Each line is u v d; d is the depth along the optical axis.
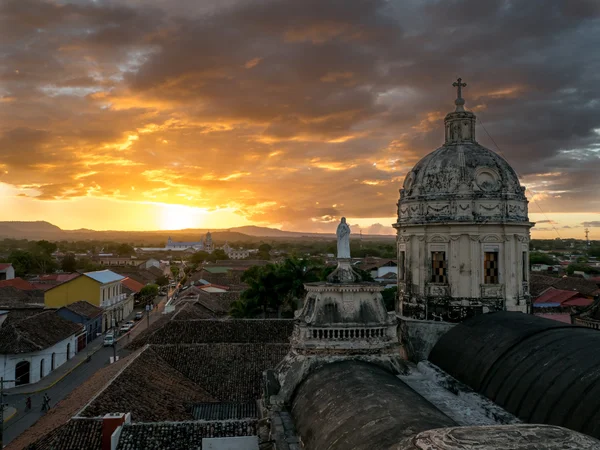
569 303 60.72
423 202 27.31
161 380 34.53
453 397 19.45
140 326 88.81
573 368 16.08
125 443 24.08
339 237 23.42
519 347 19.44
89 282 83.69
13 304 84.62
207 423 25.70
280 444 16.20
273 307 62.91
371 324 21.59
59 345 61.16
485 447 8.18
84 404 29.19
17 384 53.59
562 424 14.62
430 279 27.11
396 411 13.94
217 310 72.62
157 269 167.50
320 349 21.09
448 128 30.00
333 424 14.82
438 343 24.52
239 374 38.19
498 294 26.00
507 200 26.42
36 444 24.70
